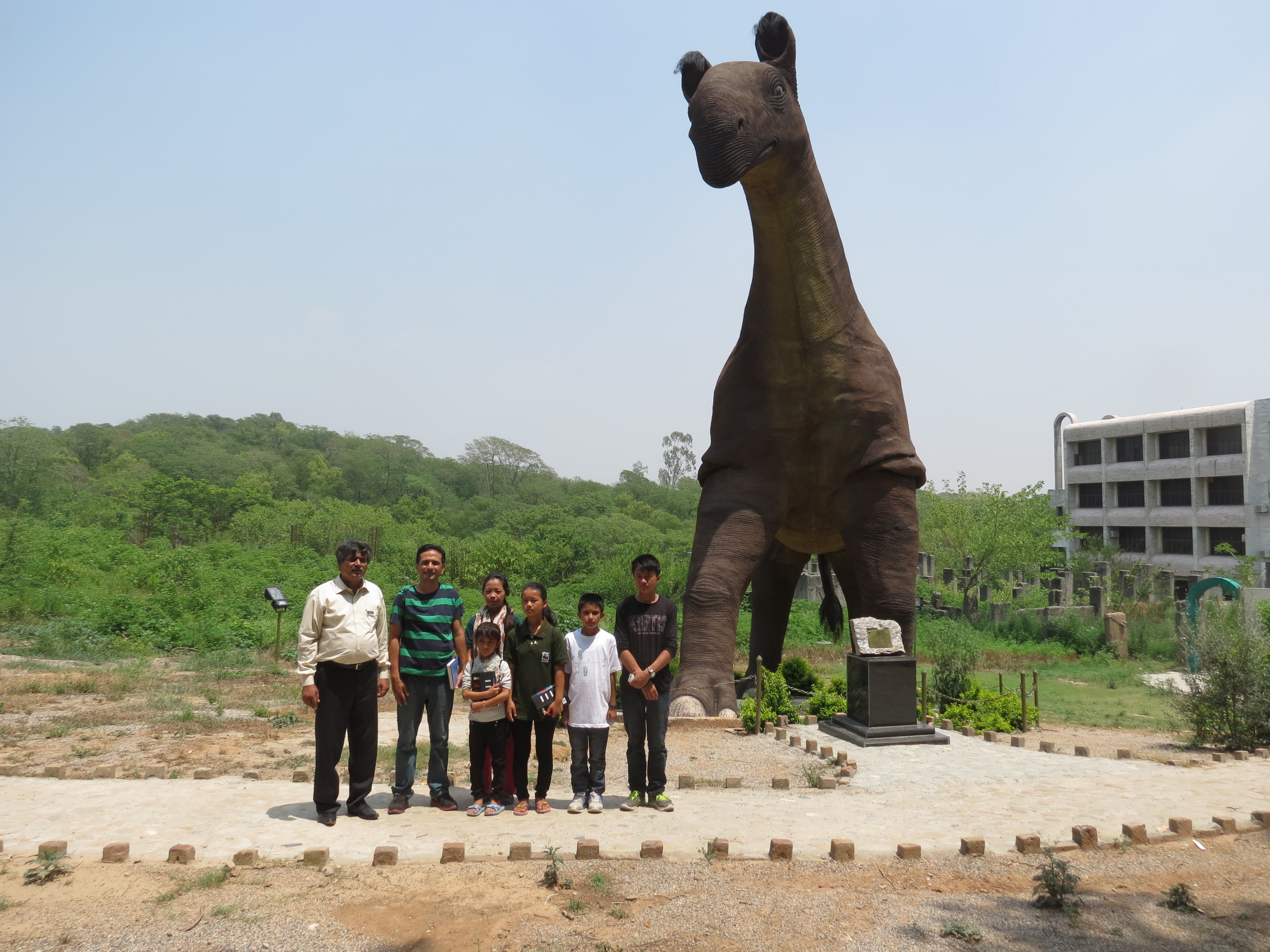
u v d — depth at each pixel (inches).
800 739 352.2
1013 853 197.9
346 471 3705.7
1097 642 987.3
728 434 418.3
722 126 327.0
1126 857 197.2
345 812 221.6
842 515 411.2
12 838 193.8
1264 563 1326.3
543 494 3794.3
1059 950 148.5
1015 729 438.0
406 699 228.7
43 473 1891.0
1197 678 415.8
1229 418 1457.9
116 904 158.6
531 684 226.5
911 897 170.2
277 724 376.8
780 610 507.5
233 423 5152.6
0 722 369.4
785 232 384.5
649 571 233.3
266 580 1017.5
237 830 202.5
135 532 1866.4
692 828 212.8
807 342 400.2
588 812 225.8
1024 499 1337.4
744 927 155.5
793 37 370.3
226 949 142.8
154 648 648.4
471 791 248.1
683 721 376.8
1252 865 193.6
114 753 314.3
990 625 1149.7
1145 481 1612.9
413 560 1515.7
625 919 157.8
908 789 265.3
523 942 147.7
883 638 366.9
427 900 163.6
